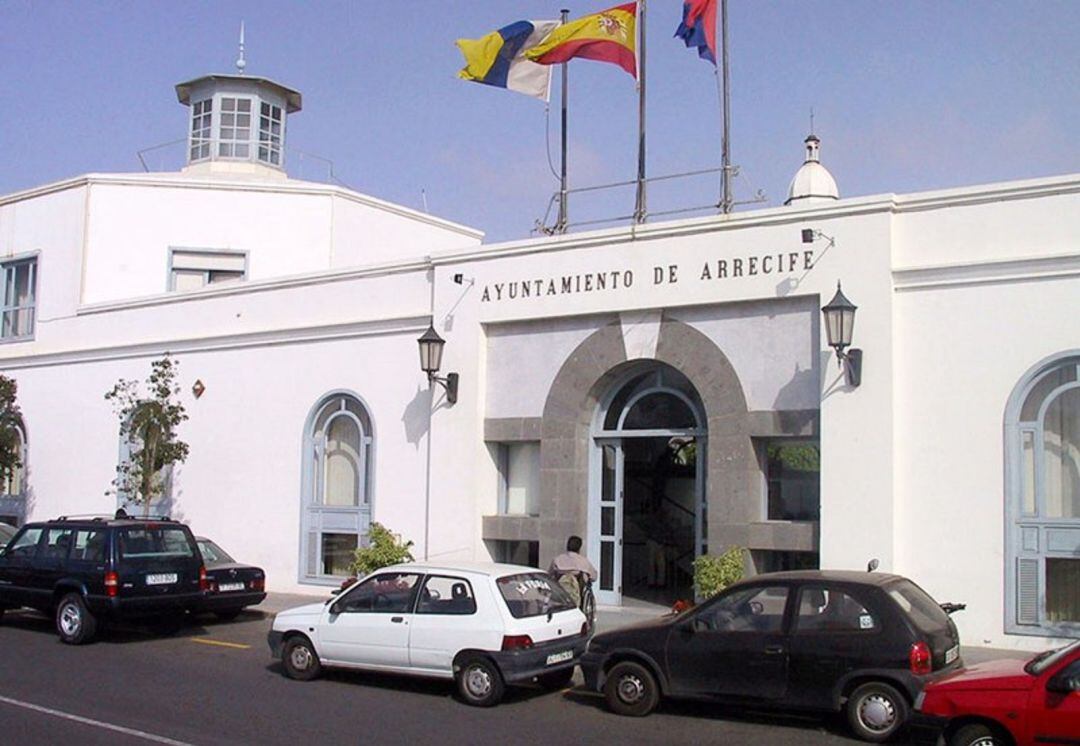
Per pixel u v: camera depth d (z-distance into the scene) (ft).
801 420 48.75
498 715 36.27
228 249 86.79
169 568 51.96
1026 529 44.04
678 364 52.37
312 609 42.34
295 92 98.89
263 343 68.85
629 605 55.01
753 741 32.73
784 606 34.37
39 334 85.25
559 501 55.47
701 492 52.95
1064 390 43.83
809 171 60.44
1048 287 44.06
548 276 56.34
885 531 45.96
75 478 79.41
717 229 51.13
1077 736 25.70
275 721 34.53
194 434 71.56
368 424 63.87
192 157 97.81
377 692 39.88
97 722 33.88
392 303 63.31
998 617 44.14
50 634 54.03
